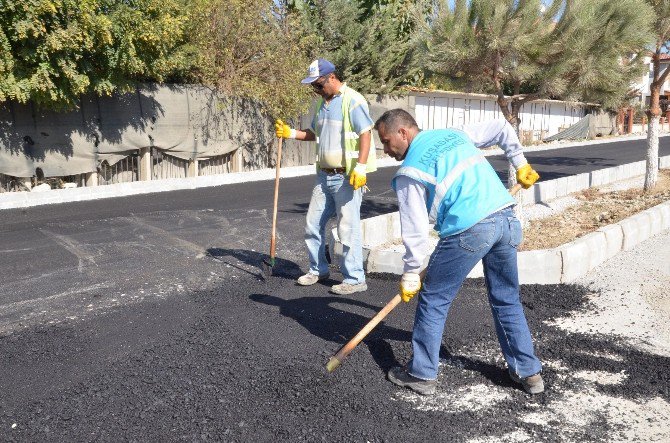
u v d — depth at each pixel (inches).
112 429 116.2
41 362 145.8
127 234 287.3
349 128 186.1
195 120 534.3
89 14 392.8
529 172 139.3
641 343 157.1
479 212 121.1
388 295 197.8
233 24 565.0
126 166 498.6
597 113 1298.0
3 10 361.7
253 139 593.3
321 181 199.2
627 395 129.6
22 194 402.3
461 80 255.8
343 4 751.7
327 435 114.4
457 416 121.6
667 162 567.2
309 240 205.9
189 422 118.5
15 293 197.9
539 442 112.2
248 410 123.0
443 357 149.3
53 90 406.3
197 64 540.4
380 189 470.0
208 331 165.3
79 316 176.9
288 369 141.1
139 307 185.0
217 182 505.4
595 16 231.3
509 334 131.4
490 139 137.2
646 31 246.5
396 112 131.6
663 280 208.7
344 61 746.2
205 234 289.6
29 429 116.4
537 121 1194.6
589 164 675.4
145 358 147.6
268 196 419.8
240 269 229.6
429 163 122.2
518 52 235.0
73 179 469.1
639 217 260.7
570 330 166.4
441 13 238.7
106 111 470.6
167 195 420.8
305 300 192.7
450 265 124.4
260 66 587.5
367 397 128.9
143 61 464.8
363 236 251.9
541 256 204.8
